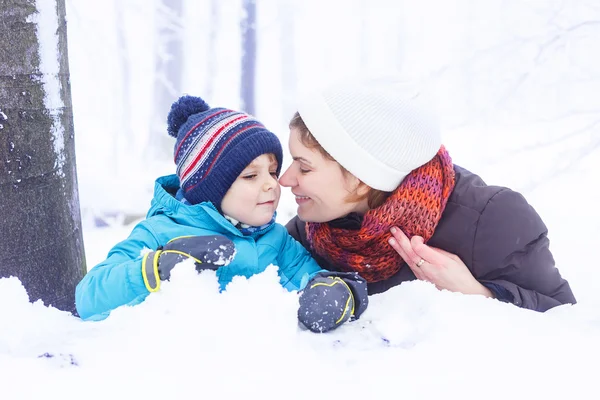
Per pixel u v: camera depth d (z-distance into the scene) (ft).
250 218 6.08
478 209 6.25
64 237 6.11
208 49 30.68
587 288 11.43
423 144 5.91
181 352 3.77
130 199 20.20
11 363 3.58
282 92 33.22
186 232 5.88
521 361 3.85
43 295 5.84
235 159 5.91
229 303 4.31
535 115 27.20
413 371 3.73
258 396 3.38
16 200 5.52
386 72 6.30
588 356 3.93
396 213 5.93
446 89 27.04
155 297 4.39
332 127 5.75
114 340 3.97
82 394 3.31
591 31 23.35
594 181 21.84
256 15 30.83
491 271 6.26
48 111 5.74
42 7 5.56
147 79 30.04
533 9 24.36
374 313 4.94
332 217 6.25
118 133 27.55
